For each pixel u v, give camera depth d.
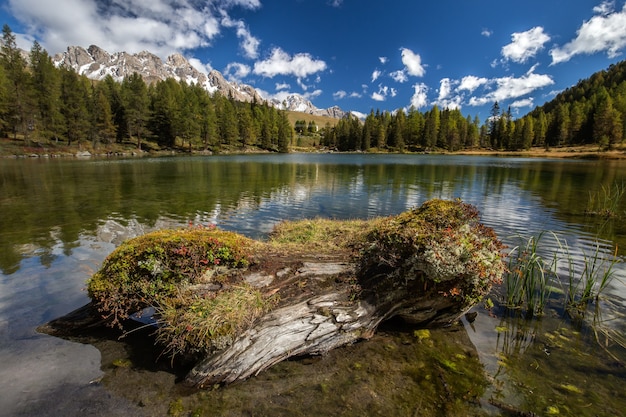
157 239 5.50
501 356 4.96
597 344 5.24
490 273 5.33
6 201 18.17
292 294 5.43
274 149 130.88
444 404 3.98
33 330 5.32
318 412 3.84
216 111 123.12
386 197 21.55
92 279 5.39
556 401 4.02
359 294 5.64
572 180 31.88
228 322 4.55
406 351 5.13
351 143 147.00
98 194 21.14
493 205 18.75
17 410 3.68
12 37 64.50
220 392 4.16
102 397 3.96
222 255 5.61
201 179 31.00
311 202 19.50
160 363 4.66
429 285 5.46
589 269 8.42
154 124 98.25
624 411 3.86
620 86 125.00
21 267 8.18
